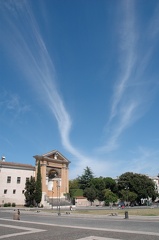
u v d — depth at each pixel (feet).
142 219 97.09
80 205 276.21
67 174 277.44
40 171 231.91
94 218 106.42
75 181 407.44
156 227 68.39
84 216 116.37
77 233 56.24
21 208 193.88
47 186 253.03
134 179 315.78
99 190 315.78
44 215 128.06
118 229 63.62
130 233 55.57
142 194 311.68
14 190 223.10
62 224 78.54
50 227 69.31
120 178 329.31
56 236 52.11
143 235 52.39
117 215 116.16
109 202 284.61
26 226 72.08
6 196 217.15
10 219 97.30
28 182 222.48
